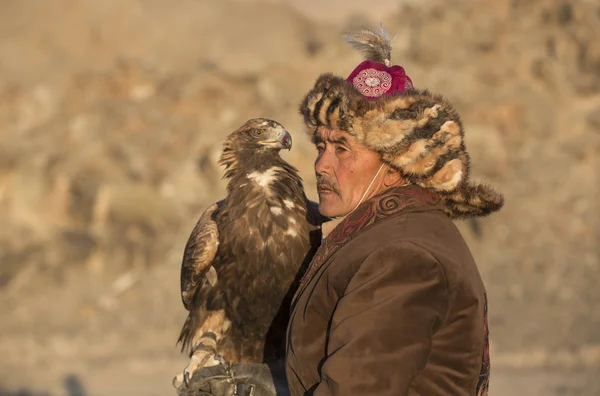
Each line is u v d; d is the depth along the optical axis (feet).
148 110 248.73
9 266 184.85
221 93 252.01
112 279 184.24
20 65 416.67
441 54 268.62
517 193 204.03
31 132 238.07
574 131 240.32
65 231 196.44
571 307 152.46
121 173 215.10
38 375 126.82
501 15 287.69
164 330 157.99
